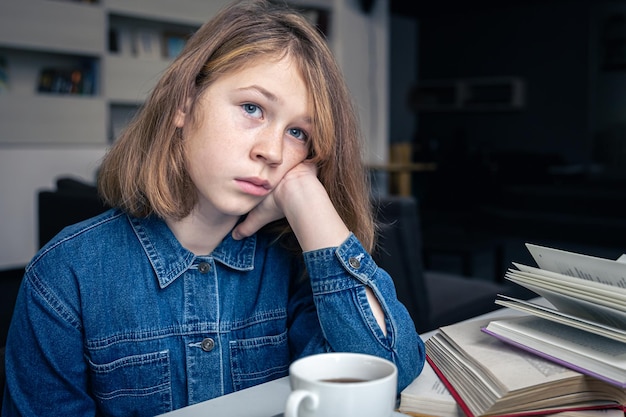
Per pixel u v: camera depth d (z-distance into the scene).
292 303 0.96
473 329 0.80
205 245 0.86
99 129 4.89
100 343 0.82
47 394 0.81
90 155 4.88
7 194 4.49
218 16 0.79
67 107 4.70
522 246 6.72
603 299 0.65
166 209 0.79
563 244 7.09
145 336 0.84
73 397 0.82
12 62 4.75
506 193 8.03
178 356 0.86
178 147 0.78
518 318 0.79
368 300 0.77
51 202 2.56
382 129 7.35
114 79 4.95
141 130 0.80
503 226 7.67
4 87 4.66
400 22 9.84
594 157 8.39
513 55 8.92
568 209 7.45
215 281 0.87
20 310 0.81
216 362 0.87
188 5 5.28
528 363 0.67
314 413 0.52
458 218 8.08
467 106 9.16
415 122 10.03
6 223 4.50
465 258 3.91
